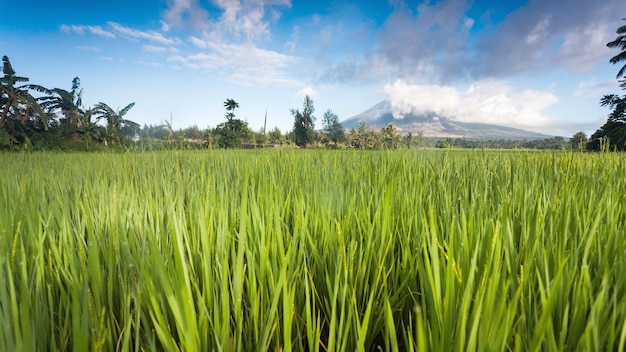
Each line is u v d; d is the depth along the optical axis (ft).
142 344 3.01
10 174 11.00
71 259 2.87
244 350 3.04
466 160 12.46
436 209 5.41
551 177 8.16
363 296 3.55
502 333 2.10
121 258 3.74
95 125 94.07
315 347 2.74
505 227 3.61
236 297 2.84
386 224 4.03
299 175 9.91
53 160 21.26
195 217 4.81
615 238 3.65
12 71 82.38
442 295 2.83
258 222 4.33
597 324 2.27
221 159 13.08
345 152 19.77
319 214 5.38
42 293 2.99
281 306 3.27
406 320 3.65
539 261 3.35
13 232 4.30
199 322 2.62
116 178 10.15
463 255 3.06
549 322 2.10
